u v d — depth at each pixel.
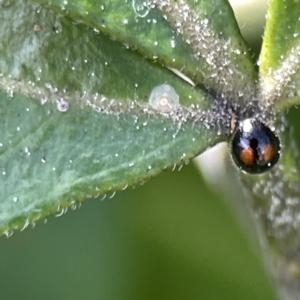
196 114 0.09
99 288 0.12
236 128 0.09
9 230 0.09
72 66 0.09
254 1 0.11
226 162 0.10
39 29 0.09
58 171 0.09
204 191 0.12
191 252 0.12
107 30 0.09
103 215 0.12
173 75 0.09
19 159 0.09
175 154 0.09
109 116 0.09
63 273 0.12
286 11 0.09
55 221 0.12
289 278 0.10
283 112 0.10
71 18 0.09
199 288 0.12
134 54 0.09
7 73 0.09
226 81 0.09
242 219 0.10
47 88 0.09
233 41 0.09
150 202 0.12
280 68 0.09
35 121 0.09
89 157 0.09
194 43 0.09
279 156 0.09
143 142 0.09
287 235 0.10
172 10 0.09
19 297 0.12
